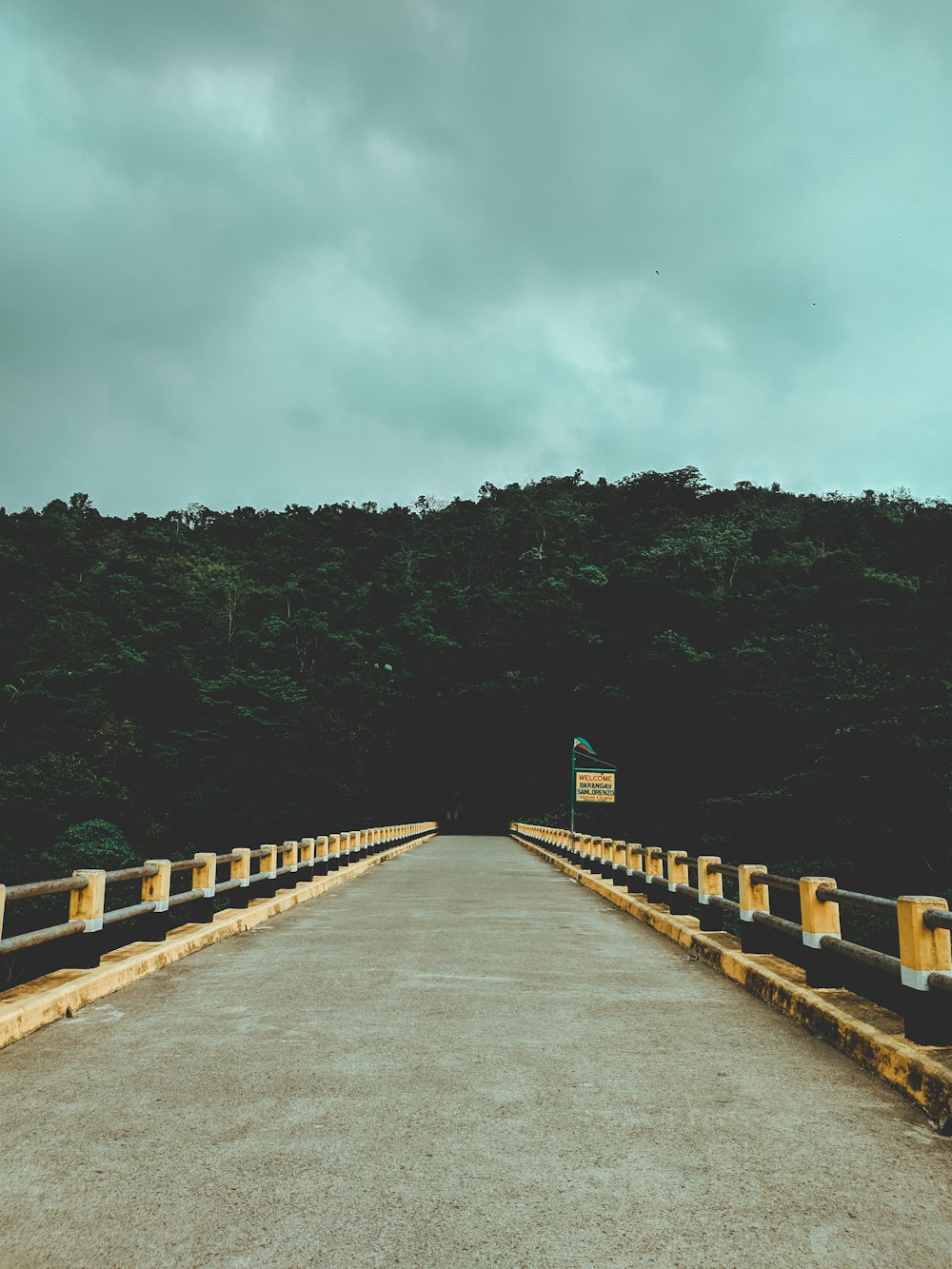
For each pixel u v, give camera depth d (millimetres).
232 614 104375
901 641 73875
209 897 9305
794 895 36688
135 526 146250
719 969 7672
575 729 72188
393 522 150125
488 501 158625
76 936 6535
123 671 76688
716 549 111438
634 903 12078
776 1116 3920
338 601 112688
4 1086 4273
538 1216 2922
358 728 71438
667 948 9062
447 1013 5891
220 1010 5938
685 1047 5074
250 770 65062
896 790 38812
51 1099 4082
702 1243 2750
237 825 59406
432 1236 2779
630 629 82688
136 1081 4348
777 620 83500
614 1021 5699
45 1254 2668
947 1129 3732
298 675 91625
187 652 91000
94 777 51969
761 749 57844
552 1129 3723
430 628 97312
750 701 58625
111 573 114000
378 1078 4422
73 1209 2957
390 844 29922
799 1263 2639
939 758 37594
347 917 11555
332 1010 5949
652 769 61125
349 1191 3098
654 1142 3582
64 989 5789
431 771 80312
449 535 140375
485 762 79062
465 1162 3357
